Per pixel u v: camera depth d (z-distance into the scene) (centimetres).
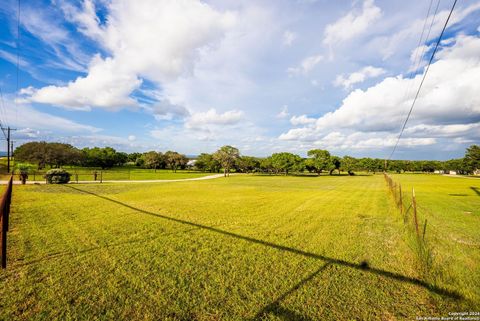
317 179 5097
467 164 7894
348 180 4759
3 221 475
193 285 465
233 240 744
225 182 3728
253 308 396
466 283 462
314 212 1229
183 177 5094
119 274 504
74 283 464
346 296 434
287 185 3189
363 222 1012
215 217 1071
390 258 613
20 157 5572
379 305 407
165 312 381
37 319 360
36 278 480
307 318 373
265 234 816
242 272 523
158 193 1964
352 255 632
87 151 8819
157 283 470
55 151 5844
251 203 1503
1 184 2327
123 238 738
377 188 2788
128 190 2144
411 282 487
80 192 1873
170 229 850
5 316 364
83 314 373
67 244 677
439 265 532
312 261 589
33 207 1207
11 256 586
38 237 733
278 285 470
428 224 969
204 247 676
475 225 966
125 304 400
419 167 11788
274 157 8431
